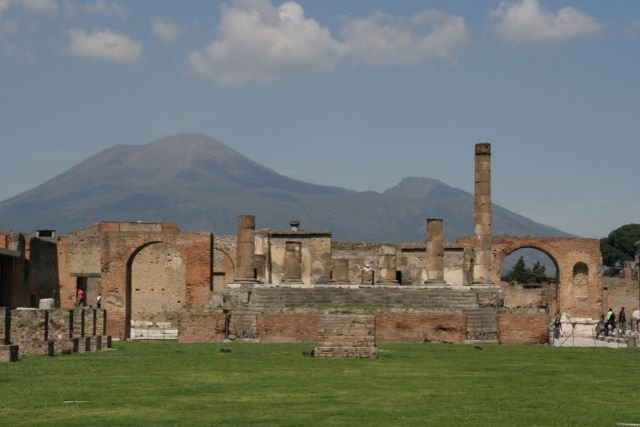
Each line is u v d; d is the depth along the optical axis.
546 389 34.84
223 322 64.06
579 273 105.56
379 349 53.88
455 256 97.69
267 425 26.17
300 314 63.34
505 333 64.50
